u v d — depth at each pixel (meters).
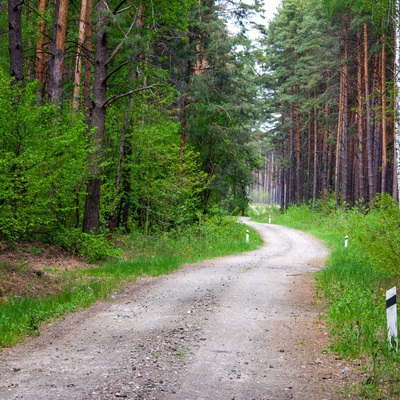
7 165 12.61
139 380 6.41
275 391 6.11
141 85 23.36
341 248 26.45
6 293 11.61
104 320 10.10
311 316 10.66
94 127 18.09
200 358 7.49
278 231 41.03
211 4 29.17
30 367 6.93
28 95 13.77
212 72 30.19
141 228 28.88
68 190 16.45
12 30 15.60
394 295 7.95
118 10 19.75
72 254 18.92
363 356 7.64
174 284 14.84
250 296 13.04
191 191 27.94
